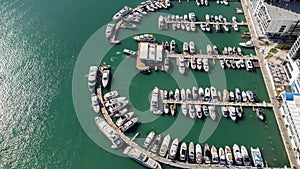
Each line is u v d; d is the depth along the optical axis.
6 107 105.62
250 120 105.31
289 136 100.44
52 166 92.69
